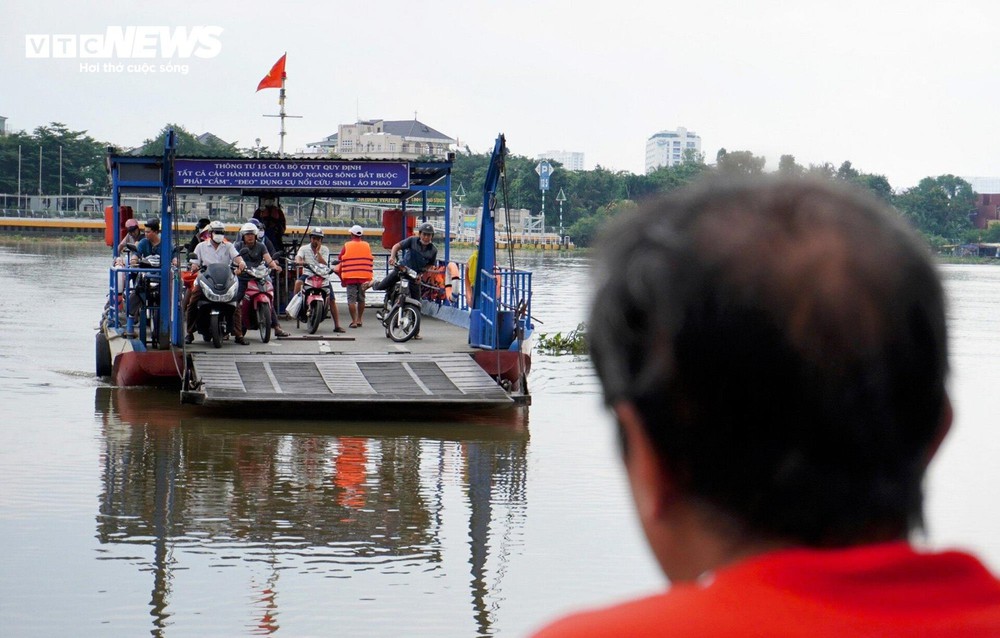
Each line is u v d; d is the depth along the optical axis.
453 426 13.15
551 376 18.33
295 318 18.88
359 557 7.79
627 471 1.08
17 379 16.34
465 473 10.53
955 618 0.92
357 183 18.39
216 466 10.70
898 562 0.94
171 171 14.87
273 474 10.39
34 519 8.60
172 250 15.20
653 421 1.01
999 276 80.19
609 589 7.10
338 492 9.70
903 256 0.98
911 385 0.97
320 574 7.37
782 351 0.95
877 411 0.96
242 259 16.41
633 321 1.01
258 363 14.52
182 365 15.17
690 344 0.97
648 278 1.00
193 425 12.81
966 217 119.62
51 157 114.88
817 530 0.98
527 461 11.12
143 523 8.56
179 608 6.64
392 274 17.44
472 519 8.82
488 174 15.91
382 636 6.22
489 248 16.20
